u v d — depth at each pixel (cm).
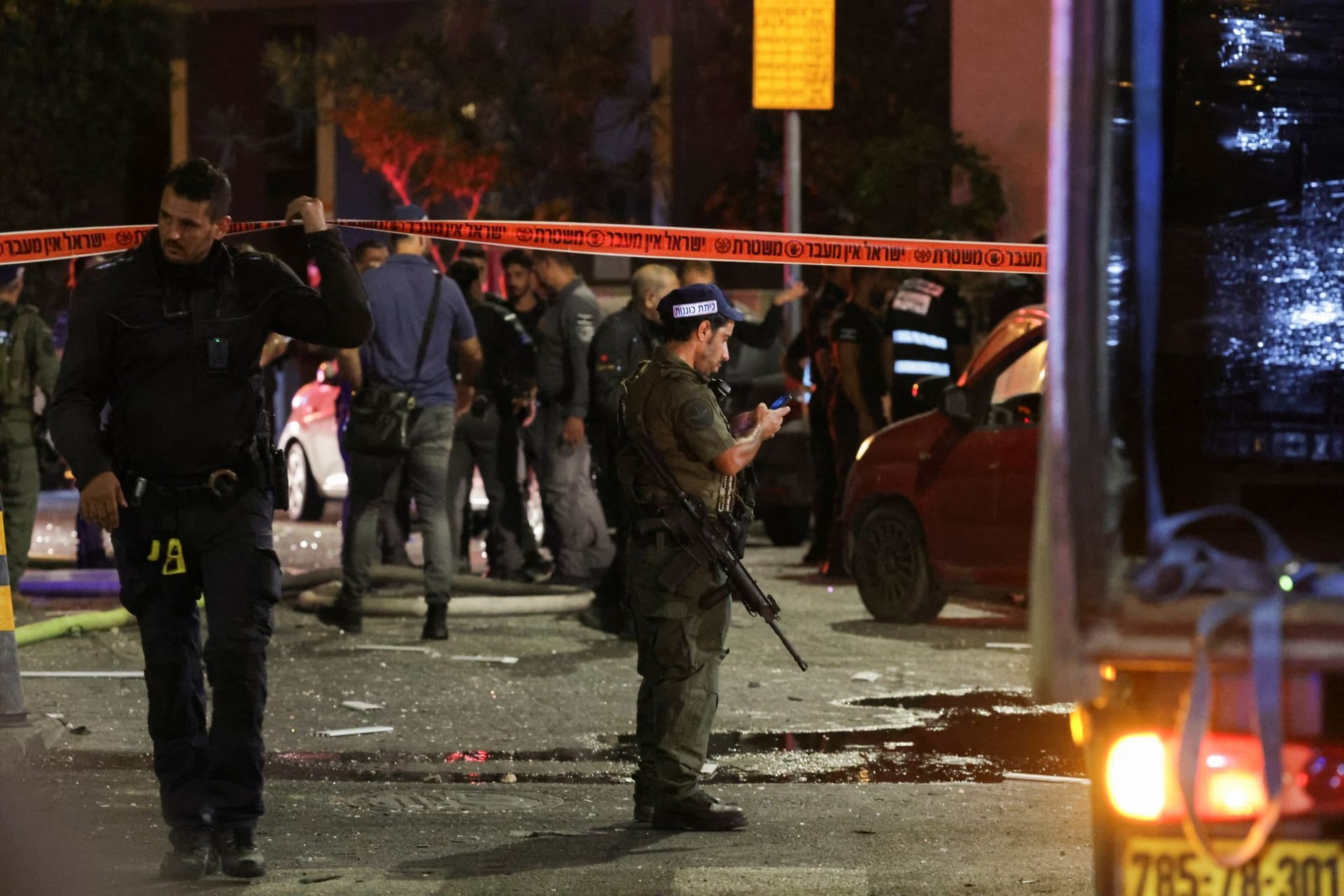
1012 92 8444
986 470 4225
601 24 9981
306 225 2205
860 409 5347
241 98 11912
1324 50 2262
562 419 4919
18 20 10550
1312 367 2227
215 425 2152
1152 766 1352
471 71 9769
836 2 9162
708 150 9938
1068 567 1312
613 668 3794
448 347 4166
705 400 2433
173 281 2159
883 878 2175
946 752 3034
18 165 10781
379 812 2562
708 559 2434
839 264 3309
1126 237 1919
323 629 4288
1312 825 1329
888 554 4484
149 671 2180
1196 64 2270
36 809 2491
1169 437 2220
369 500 4181
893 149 8338
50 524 7544
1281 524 2066
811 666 3872
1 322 4497
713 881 2130
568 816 2555
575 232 3291
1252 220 2261
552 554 5116
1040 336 4238
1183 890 1348
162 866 2150
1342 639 1266
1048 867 2234
